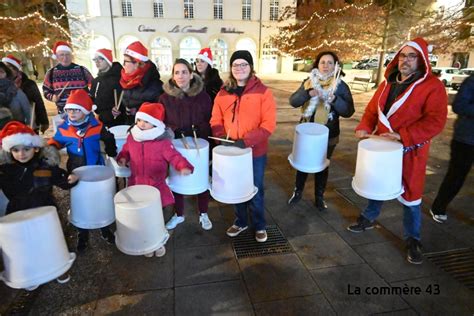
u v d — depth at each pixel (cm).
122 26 2877
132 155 263
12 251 178
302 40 1822
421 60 243
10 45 1719
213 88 396
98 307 217
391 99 260
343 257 270
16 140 220
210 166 316
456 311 213
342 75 327
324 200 379
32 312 214
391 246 286
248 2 3053
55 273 192
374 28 1538
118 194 227
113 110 350
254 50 3167
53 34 2028
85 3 2728
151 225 217
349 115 328
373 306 217
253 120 259
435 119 235
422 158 247
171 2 2927
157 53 3033
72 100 264
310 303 220
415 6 1605
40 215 184
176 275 249
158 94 352
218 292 230
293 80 2322
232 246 288
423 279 243
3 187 229
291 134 716
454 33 1282
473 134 292
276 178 450
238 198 249
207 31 3056
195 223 329
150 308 216
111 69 385
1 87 342
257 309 214
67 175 240
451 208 353
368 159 243
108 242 291
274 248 284
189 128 294
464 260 265
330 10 1625
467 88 286
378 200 269
